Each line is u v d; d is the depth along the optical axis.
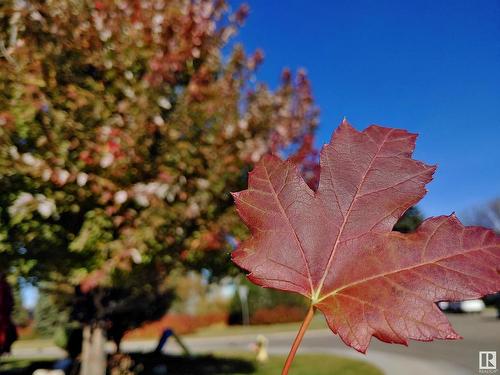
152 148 5.60
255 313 30.95
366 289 0.48
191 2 6.49
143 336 27.25
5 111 4.59
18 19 4.91
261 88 7.22
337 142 0.57
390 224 0.51
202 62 6.36
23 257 5.26
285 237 0.53
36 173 4.57
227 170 5.75
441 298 0.45
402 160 0.54
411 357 11.60
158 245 5.14
